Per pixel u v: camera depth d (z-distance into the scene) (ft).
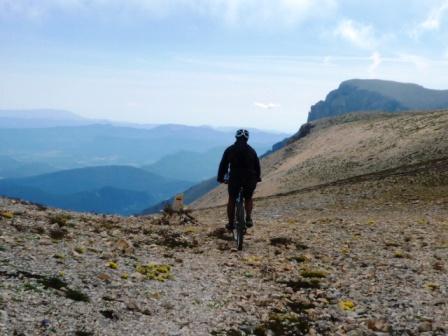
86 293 26.43
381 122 489.67
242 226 45.37
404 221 69.77
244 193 47.37
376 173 243.40
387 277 36.55
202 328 24.68
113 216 65.98
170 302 27.94
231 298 30.35
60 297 24.88
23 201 63.52
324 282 35.47
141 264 35.35
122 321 23.79
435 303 30.17
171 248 44.04
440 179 136.26
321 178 323.98
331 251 46.16
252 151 47.09
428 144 298.76
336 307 30.04
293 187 328.29
